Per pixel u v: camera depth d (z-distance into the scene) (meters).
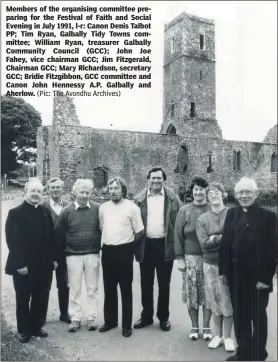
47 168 18.25
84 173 20.00
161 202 5.97
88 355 5.18
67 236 5.93
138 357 5.13
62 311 6.33
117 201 5.86
